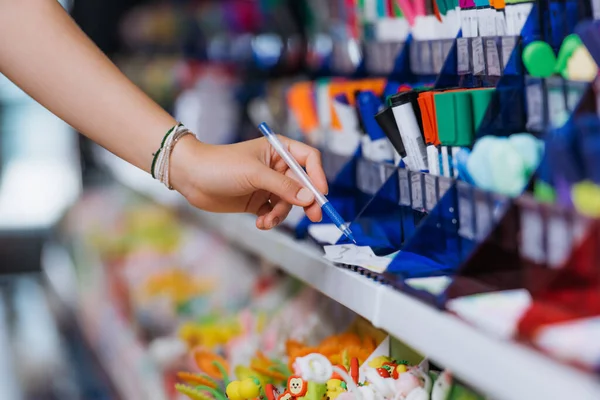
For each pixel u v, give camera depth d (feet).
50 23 4.35
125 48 13.61
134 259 9.10
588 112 2.77
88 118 4.30
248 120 8.32
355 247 3.97
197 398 4.55
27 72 4.33
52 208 19.84
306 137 6.28
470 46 3.99
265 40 9.07
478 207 3.12
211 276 7.95
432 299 2.90
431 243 3.42
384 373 3.87
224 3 10.48
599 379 2.04
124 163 10.62
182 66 10.58
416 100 4.01
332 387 3.92
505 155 3.21
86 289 9.78
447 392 3.55
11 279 17.56
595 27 3.12
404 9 4.82
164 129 4.20
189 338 6.22
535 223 2.69
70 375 9.95
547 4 3.50
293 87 6.39
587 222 2.47
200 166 4.09
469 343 2.53
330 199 4.81
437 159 3.86
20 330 13.34
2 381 10.94
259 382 4.24
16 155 21.88
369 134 4.73
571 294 2.48
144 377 6.03
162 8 12.63
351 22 6.16
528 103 3.30
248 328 5.98
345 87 5.33
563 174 2.74
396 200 4.01
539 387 2.17
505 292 2.77
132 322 7.51
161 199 8.36
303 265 4.25
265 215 4.23
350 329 4.96
